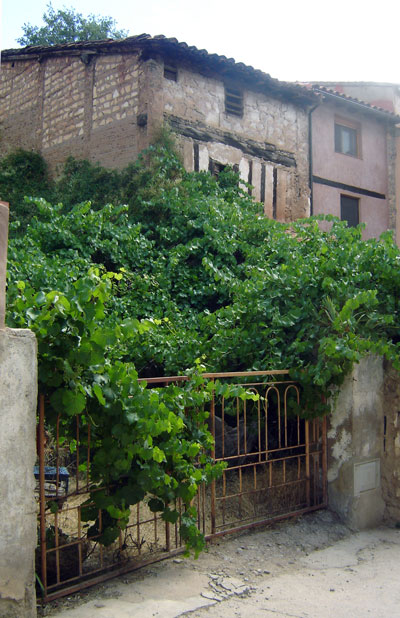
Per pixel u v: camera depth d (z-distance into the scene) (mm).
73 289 3844
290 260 7363
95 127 13773
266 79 14688
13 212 13766
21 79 16141
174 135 12875
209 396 4691
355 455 5633
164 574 4254
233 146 14516
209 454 6125
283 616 3748
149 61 12719
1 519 3279
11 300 3967
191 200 11000
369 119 19000
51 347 3727
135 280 9250
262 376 5754
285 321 6176
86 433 4172
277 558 4711
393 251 6352
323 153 17312
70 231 9516
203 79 13898
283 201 15766
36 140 15492
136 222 11133
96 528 4211
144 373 7223
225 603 3893
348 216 18344
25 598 3377
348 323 5660
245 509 5559
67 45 14141
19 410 3395
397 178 19547
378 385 5973
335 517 5629
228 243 10117
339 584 4297
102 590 3965
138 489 4098
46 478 5426
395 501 5859
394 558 4887
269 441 6613
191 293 9609
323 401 5691
